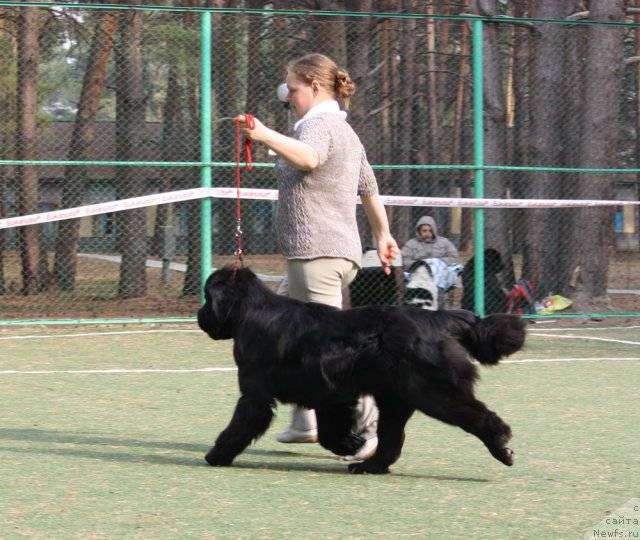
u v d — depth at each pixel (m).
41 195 19.45
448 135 17.73
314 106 5.75
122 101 15.86
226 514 4.50
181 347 10.60
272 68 14.59
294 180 5.69
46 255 16.36
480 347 5.20
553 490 5.03
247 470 5.48
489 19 12.36
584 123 14.20
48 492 4.91
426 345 5.09
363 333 5.18
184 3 19.78
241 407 5.43
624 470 5.48
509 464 5.19
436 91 17.81
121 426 6.73
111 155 18.25
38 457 5.75
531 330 12.38
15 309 14.50
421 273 12.24
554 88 15.12
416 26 16.03
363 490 5.01
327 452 6.08
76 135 17.00
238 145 5.62
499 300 12.97
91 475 5.30
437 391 5.09
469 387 5.12
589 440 6.31
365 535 4.18
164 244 17.31
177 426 6.74
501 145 15.43
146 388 8.19
